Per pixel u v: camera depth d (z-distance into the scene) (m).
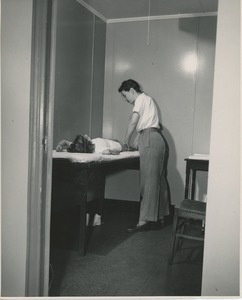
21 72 1.86
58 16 3.96
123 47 5.17
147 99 3.89
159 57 4.97
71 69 4.36
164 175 4.05
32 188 1.89
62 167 3.00
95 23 4.90
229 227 1.50
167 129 4.95
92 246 3.28
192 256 3.08
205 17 4.72
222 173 1.50
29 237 1.90
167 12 4.80
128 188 5.18
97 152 3.71
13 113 1.88
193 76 4.80
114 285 2.43
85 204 2.97
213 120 1.50
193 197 4.36
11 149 1.89
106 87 5.29
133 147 4.80
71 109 4.43
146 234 3.76
